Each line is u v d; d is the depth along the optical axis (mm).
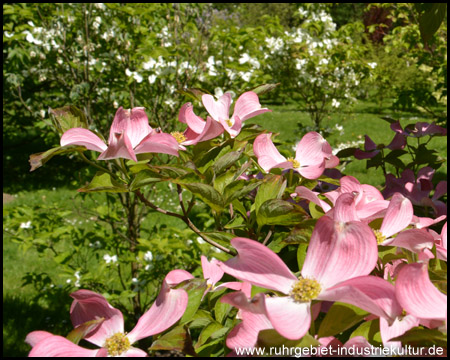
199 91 1073
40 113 3719
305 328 566
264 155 988
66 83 3453
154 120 3264
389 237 777
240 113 1051
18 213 3107
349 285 560
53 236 2805
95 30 3330
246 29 3475
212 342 697
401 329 582
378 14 13836
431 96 4172
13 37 3443
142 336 657
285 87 5418
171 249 2641
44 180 7039
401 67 13898
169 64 3066
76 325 685
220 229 958
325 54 5145
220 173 936
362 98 15820
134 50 3268
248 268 617
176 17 3277
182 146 992
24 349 3098
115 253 3139
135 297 3107
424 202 1315
